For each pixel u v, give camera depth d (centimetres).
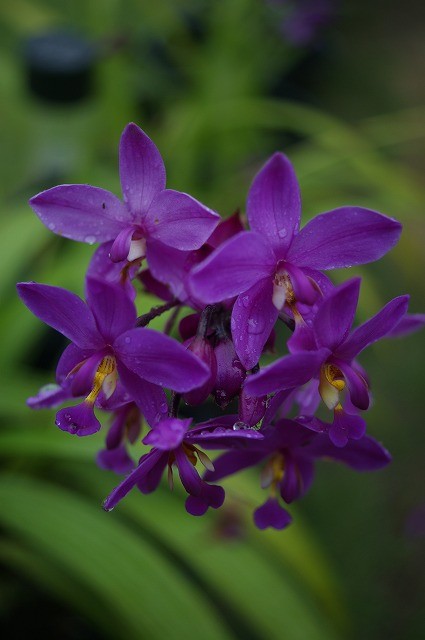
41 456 52
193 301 33
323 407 74
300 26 97
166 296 34
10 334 51
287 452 34
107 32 88
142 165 33
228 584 46
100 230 33
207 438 31
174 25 95
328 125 78
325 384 32
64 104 71
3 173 72
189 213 32
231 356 32
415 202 77
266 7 95
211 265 31
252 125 82
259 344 32
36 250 55
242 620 56
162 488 49
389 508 69
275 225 32
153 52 95
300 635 45
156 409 32
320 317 31
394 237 32
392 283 91
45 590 53
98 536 45
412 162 112
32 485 46
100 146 81
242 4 90
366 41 140
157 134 81
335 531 64
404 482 71
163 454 32
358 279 31
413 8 150
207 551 46
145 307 44
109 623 47
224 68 92
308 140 97
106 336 32
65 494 46
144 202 33
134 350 31
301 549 48
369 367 81
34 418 49
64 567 47
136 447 43
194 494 32
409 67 134
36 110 72
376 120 114
